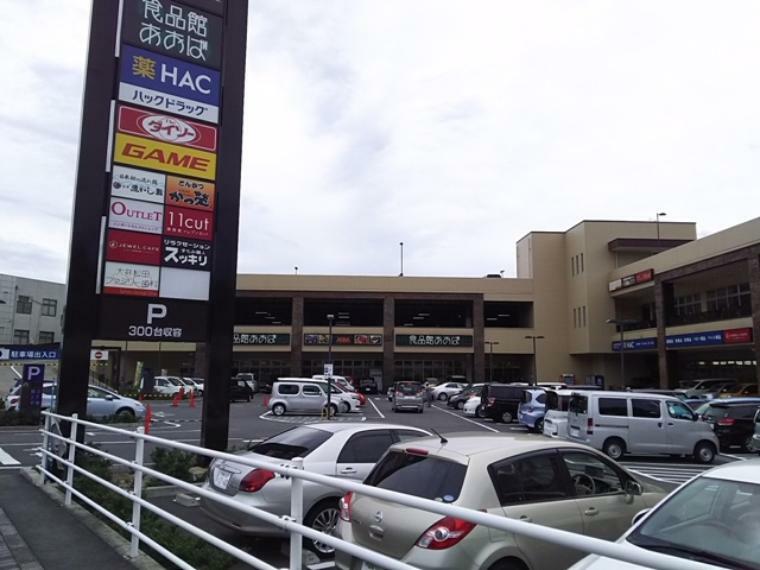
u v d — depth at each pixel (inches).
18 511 320.5
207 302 486.6
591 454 221.1
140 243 463.8
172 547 239.3
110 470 417.7
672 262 1720.0
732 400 818.8
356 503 199.6
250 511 159.0
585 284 2236.7
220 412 483.5
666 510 173.5
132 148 467.5
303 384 1317.7
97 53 463.2
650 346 1856.5
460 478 186.9
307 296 2447.1
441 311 2824.8
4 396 1491.1
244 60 520.7
